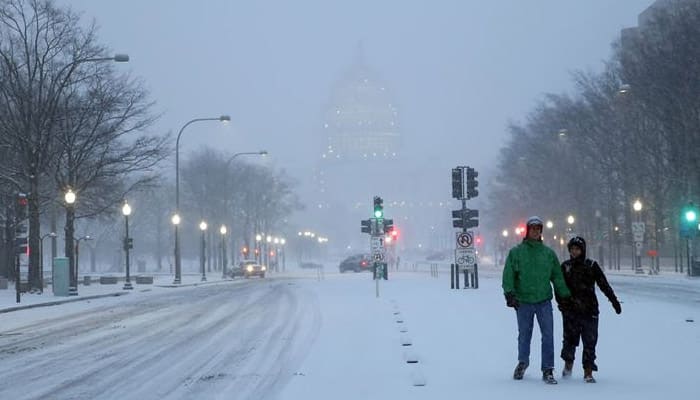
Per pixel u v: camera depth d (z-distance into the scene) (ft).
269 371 46.34
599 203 245.86
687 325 62.85
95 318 88.53
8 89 141.90
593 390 36.14
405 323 69.67
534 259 39.32
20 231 127.54
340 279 197.77
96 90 147.64
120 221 359.66
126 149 163.94
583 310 38.81
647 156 210.79
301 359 50.75
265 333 67.56
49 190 162.09
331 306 95.35
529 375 40.88
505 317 72.64
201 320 82.53
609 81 221.87
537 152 262.88
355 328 68.54
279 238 427.74
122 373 47.01
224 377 44.62
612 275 190.90
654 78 173.06
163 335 68.13
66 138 147.84
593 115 221.87
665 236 281.54
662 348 49.44
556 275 39.52
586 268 39.06
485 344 53.67
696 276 169.99
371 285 147.13
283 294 126.82
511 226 325.01
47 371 48.42
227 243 381.81
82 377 45.75
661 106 174.50
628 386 36.94
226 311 94.32
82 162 148.66
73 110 144.87
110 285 187.11
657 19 185.98
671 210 217.77
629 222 236.22
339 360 49.37
